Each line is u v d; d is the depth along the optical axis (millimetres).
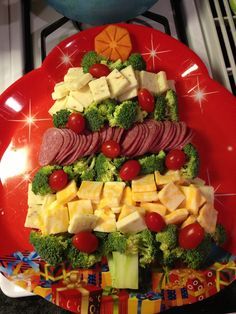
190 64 338
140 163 299
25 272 277
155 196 290
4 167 312
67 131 302
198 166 305
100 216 285
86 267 279
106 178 296
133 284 273
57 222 282
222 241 289
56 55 331
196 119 329
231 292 285
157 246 280
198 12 361
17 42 343
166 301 270
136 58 323
